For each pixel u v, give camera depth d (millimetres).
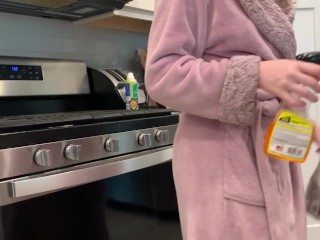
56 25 1747
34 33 1668
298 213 701
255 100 578
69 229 1033
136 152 1245
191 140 675
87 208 1082
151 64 636
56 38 1750
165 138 1341
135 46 2102
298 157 590
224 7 638
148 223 1292
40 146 953
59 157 999
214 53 666
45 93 1523
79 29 1841
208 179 646
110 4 1556
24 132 923
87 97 1745
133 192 1229
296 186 726
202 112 622
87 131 1080
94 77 1707
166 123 1374
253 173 626
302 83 519
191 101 612
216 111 607
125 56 2055
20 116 1276
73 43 1818
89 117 1119
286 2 702
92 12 1648
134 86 1614
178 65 614
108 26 1894
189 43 636
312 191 680
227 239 621
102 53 1943
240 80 572
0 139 876
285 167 679
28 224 932
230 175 630
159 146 1335
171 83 616
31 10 1567
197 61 622
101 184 1121
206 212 638
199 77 596
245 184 622
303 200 719
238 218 617
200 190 649
